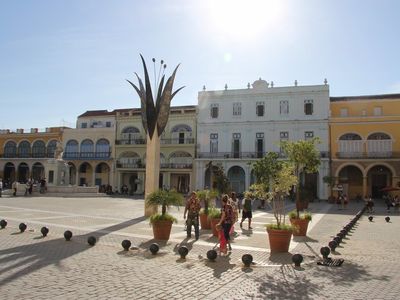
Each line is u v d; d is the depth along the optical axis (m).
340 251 12.26
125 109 64.88
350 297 7.30
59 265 8.99
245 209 17.78
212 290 7.51
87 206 27.91
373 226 20.36
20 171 65.81
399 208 32.56
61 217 19.64
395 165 47.25
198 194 17.25
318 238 15.29
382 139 48.47
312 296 7.34
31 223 16.77
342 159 49.09
